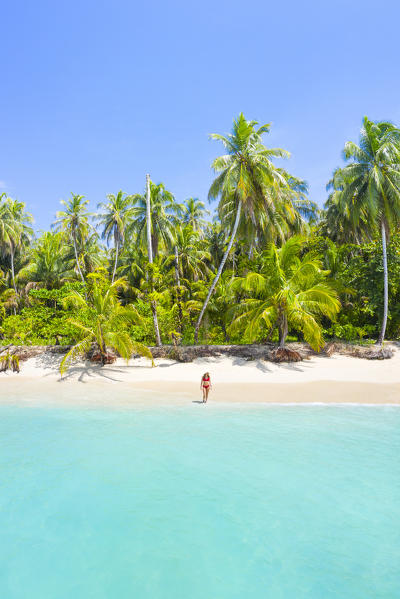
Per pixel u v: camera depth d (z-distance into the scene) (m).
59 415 14.87
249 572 5.98
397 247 31.06
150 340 29.94
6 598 5.49
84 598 5.45
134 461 10.20
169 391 19.17
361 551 6.51
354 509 7.81
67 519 7.52
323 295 24.02
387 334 34.19
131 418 14.31
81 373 23.39
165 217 34.25
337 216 38.22
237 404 16.44
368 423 13.45
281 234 33.00
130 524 7.32
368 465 9.84
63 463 10.12
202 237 47.47
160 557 6.40
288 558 6.36
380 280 30.72
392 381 20.19
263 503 8.05
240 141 27.23
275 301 24.48
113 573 6.00
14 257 49.44
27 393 19.22
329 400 16.95
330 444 11.32
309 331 23.28
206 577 5.89
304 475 9.31
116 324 24.55
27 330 30.23
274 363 24.09
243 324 25.28
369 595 5.45
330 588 5.62
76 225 45.56
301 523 7.35
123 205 42.78
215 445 11.31
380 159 28.34
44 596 5.54
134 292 43.53
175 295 32.44
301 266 24.83
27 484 8.95
